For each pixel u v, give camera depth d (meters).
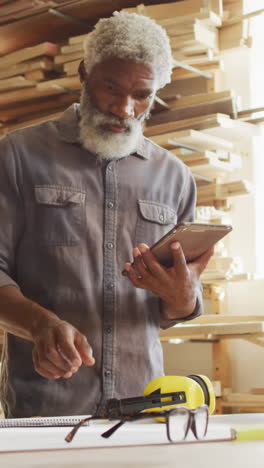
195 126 4.02
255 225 4.41
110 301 2.02
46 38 4.19
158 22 3.86
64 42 4.18
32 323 1.73
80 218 2.03
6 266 1.99
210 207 4.19
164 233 2.17
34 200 2.01
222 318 3.95
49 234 2.00
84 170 2.07
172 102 4.14
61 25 4.06
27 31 4.11
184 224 1.66
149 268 1.79
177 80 4.39
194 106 4.07
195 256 1.87
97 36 2.00
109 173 2.09
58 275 1.99
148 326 2.07
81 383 1.96
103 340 2.00
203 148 4.12
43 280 1.99
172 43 3.88
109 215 2.07
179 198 2.25
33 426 1.44
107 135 2.01
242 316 3.92
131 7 3.98
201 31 3.86
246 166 4.40
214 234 1.78
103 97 1.98
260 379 4.25
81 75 2.14
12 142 2.05
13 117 4.46
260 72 4.51
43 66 4.02
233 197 4.48
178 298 1.84
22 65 4.10
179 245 1.73
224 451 1.11
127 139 2.03
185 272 1.78
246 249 4.42
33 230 2.01
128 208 2.10
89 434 1.30
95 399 1.96
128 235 2.09
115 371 2.00
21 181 2.02
